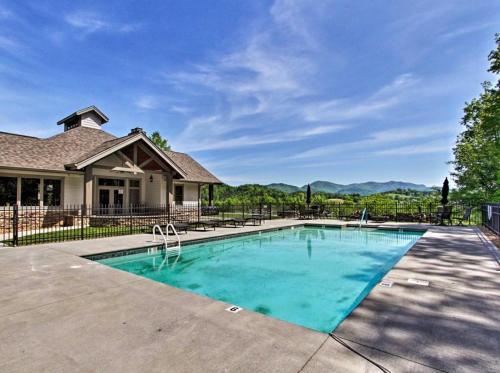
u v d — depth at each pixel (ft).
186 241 33.19
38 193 46.47
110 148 47.62
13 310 12.42
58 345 9.44
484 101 76.13
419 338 9.47
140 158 55.01
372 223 55.52
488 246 27.68
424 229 45.52
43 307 12.76
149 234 38.09
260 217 56.39
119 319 11.46
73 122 68.64
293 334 10.02
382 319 10.95
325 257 30.91
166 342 9.56
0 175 42.55
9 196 43.37
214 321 11.24
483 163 78.18
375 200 76.07
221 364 8.20
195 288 20.84
